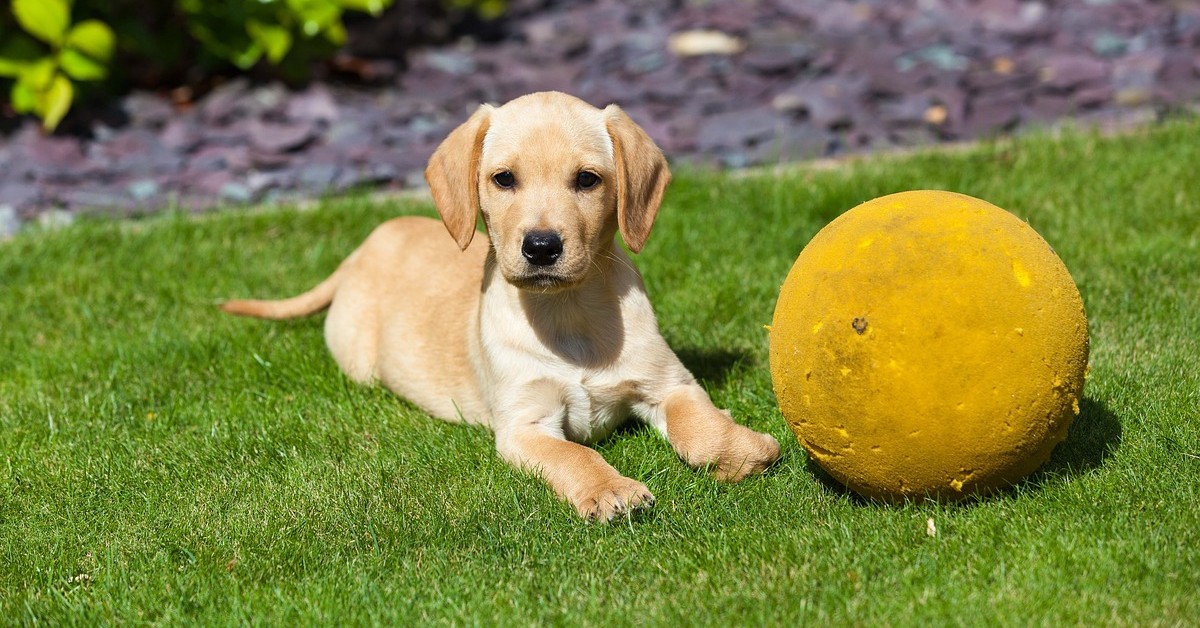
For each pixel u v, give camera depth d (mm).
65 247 9047
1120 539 4648
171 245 9117
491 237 6133
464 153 5961
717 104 12234
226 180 10773
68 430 6562
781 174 9797
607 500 5184
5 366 7473
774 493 5344
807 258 4953
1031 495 5023
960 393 4586
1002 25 14539
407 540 5152
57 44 11117
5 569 5191
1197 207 8352
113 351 7500
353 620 4570
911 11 15375
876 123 11359
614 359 6109
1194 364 6117
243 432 6402
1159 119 10688
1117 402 5773
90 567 5191
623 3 16516
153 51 12461
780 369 4988
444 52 14516
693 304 7605
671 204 9320
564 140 5742
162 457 6176
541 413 6105
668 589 4668
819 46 13867
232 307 7703
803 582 4598
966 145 10391
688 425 5703
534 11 16328
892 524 4922
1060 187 8867
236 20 11898
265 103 12375
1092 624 4199
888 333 4605
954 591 4445
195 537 5328
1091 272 7512
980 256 4602
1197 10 14742
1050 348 4590
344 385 7109
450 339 6801
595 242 5801
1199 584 4359
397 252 7445
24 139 11492
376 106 12586
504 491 5492
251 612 4711
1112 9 14984
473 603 4637
